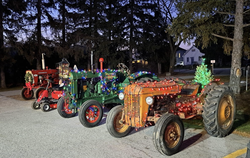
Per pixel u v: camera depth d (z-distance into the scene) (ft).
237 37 28.86
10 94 41.45
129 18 66.44
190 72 91.86
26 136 15.88
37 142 14.55
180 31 33.12
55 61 63.57
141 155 11.92
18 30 49.34
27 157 12.15
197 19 30.53
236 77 29.04
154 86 13.11
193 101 15.74
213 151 12.01
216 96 13.37
